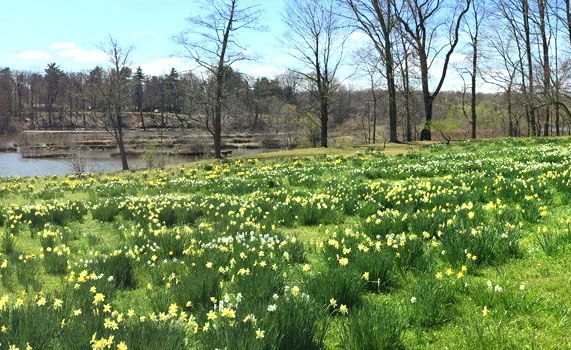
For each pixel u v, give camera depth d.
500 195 8.98
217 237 7.54
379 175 14.54
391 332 3.82
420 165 15.34
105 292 5.13
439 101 69.81
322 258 6.32
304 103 57.03
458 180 11.19
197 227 8.79
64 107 130.25
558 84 31.50
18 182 20.34
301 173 15.95
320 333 4.04
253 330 3.65
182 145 72.31
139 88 119.75
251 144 75.25
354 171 15.50
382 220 7.33
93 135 91.81
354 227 7.62
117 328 3.79
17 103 134.12
